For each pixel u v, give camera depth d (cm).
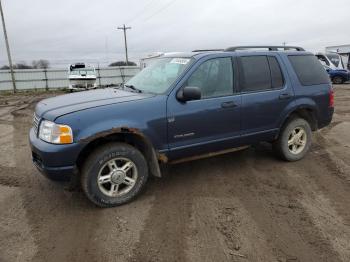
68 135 365
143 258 306
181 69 442
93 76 2442
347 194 434
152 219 374
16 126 954
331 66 2397
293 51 548
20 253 314
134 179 410
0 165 561
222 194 436
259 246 321
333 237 336
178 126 424
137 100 405
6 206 409
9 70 3183
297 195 432
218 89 457
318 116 563
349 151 618
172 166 537
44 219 377
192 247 321
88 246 325
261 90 494
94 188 385
